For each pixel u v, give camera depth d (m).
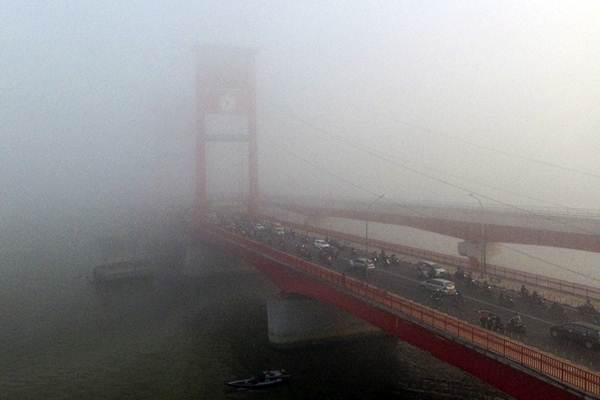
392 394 39.62
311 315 50.97
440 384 41.41
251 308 67.25
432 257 54.09
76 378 43.53
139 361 47.50
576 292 38.09
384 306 34.53
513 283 42.66
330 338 51.38
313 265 44.44
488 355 25.94
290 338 50.31
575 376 21.44
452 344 28.88
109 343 52.91
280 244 62.47
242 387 41.00
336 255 55.16
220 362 47.19
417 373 43.72
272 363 46.81
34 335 55.78
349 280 38.88
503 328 29.39
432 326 29.92
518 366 24.11
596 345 26.09
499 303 36.12
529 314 33.31
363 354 48.97
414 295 38.09
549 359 22.94
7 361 47.75
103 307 68.06
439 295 36.50
